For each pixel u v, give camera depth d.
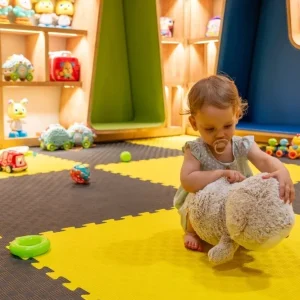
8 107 3.29
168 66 4.09
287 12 3.28
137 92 3.99
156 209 1.65
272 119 3.74
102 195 1.86
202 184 1.19
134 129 3.60
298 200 1.77
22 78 3.20
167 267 1.11
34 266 1.12
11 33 3.34
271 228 1.01
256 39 3.80
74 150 3.13
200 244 1.24
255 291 0.98
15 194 1.88
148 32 3.74
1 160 2.38
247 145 1.27
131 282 1.02
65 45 3.64
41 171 2.38
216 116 1.13
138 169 2.43
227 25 3.57
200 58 4.03
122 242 1.30
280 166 1.19
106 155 2.91
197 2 3.98
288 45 3.58
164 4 4.08
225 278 1.05
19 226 1.45
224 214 1.10
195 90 1.17
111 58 3.85
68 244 1.28
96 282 1.02
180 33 3.98
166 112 3.84
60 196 1.84
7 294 0.97
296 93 3.57
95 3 3.33
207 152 1.26
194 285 1.01
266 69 3.75
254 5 3.71
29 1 3.29
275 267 1.12
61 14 3.49
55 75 3.37
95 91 3.76
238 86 3.80
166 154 2.94
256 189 1.04
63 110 3.65
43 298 0.95
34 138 3.29
